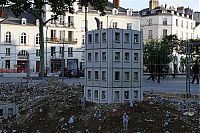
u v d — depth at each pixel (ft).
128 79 46.11
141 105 44.09
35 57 217.77
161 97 57.16
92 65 47.11
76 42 230.27
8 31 211.00
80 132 38.06
